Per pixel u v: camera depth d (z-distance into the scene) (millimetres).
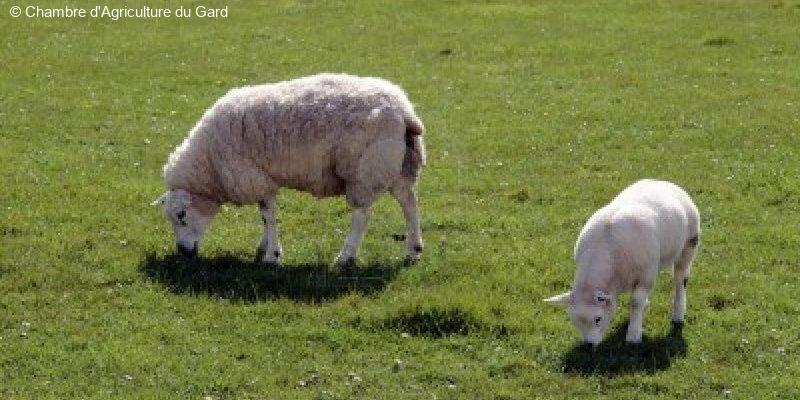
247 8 38969
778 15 37812
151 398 12594
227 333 14336
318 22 36969
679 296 14656
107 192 19891
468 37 35062
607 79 30000
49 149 22781
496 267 16641
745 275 16500
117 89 28234
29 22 35625
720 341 14234
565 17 37906
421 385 13156
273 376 13234
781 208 19984
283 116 15930
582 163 22828
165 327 14438
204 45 33469
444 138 24641
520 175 22031
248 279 15859
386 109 15992
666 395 12969
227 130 16109
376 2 40094
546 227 18734
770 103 27344
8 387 12836
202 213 16641
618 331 14352
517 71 31047
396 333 14367
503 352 13922
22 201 19250
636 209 13617
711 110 26828
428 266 16625
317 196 16594
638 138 24500
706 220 19156
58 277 15914
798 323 14844
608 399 12891
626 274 13422
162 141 23922
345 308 14969
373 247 17578
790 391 13070
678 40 34406
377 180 16062
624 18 37688
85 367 13391
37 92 27469
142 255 16781
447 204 20141
